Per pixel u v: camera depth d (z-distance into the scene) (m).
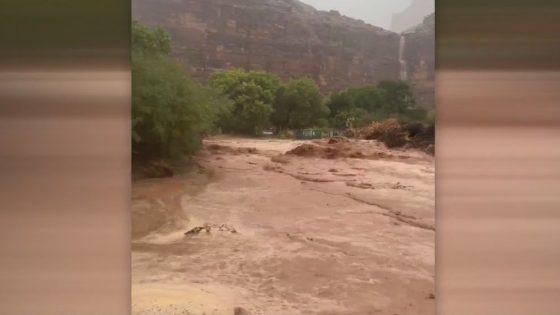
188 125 71.44
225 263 47.25
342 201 61.97
